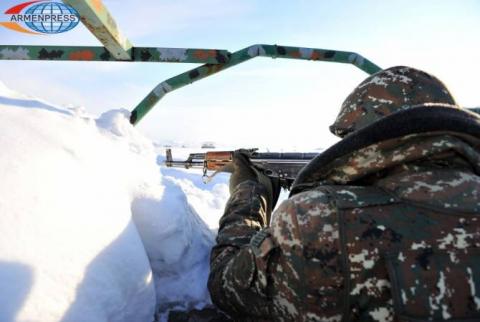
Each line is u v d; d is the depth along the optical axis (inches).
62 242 48.3
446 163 39.8
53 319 42.8
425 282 33.7
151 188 71.7
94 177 59.7
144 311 57.4
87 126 71.9
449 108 38.6
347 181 43.3
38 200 49.4
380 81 45.5
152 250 67.5
